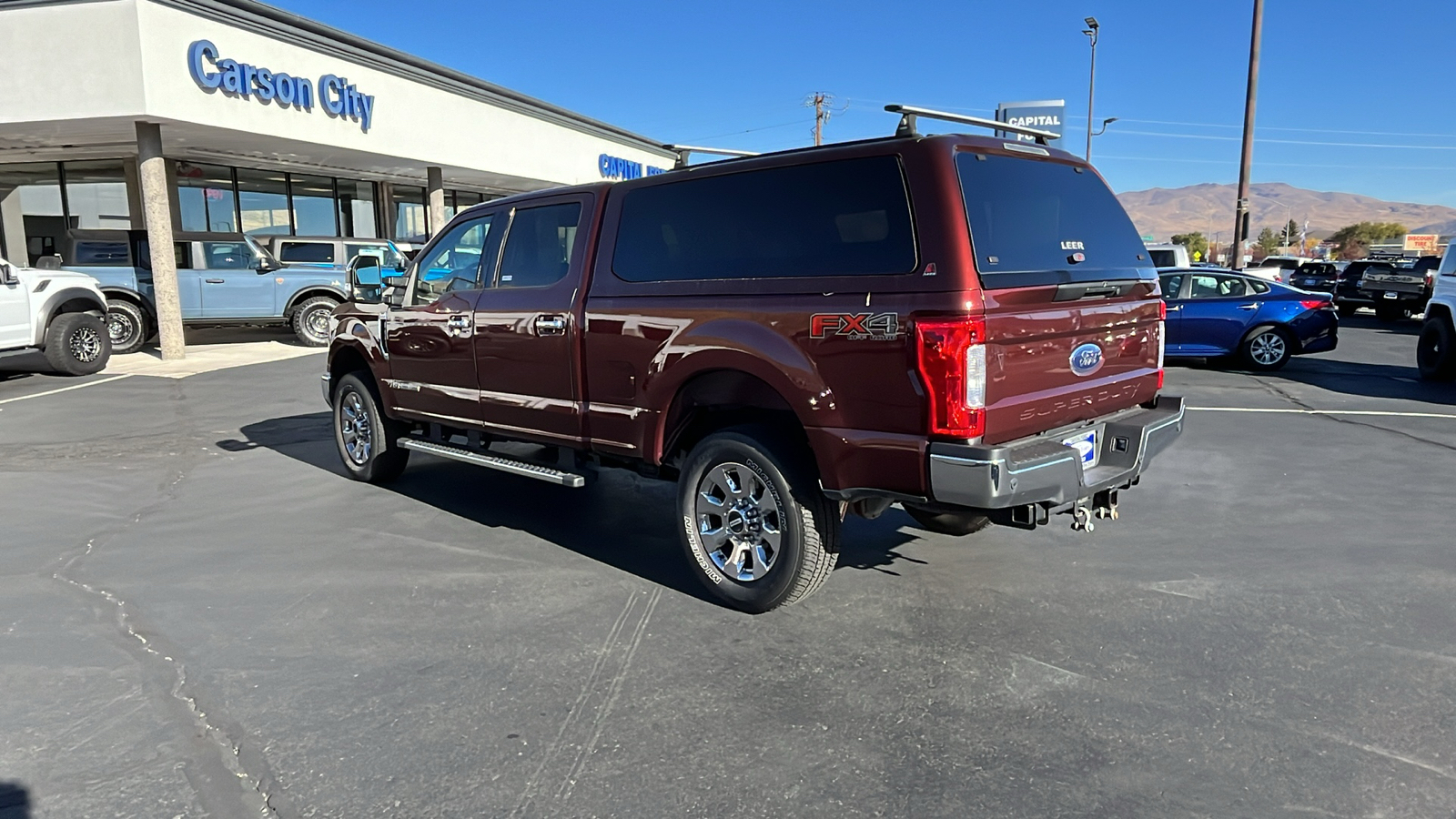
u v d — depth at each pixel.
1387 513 5.73
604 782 2.84
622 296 4.57
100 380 12.15
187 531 5.52
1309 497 6.14
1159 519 5.64
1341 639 3.83
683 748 3.03
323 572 4.76
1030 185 3.96
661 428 4.46
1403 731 3.09
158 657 3.74
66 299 12.44
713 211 4.25
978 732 3.12
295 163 19.05
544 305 4.96
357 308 6.45
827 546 4.00
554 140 23.36
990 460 3.35
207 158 18.11
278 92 14.65
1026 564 4.81
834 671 3.58
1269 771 2.86
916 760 2.94
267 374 12.82
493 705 3.33
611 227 4.72
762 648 3.80
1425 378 12.06
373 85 16.89
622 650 3.79
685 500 4.33
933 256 3.47
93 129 14.06
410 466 7.29
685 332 4.23
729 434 4.12
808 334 3.79
